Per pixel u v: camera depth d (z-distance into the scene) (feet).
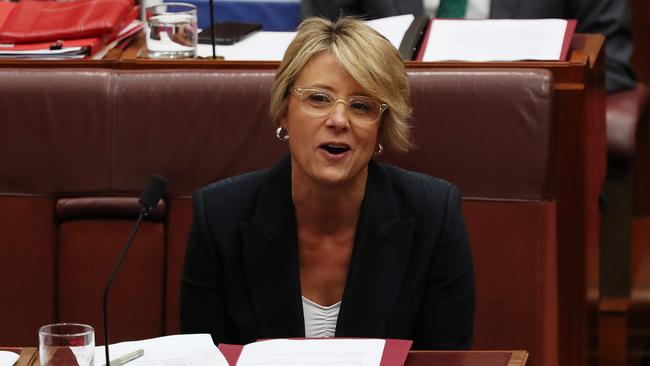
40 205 32.04
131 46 35.63
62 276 32.12
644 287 47.26
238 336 27.12
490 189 31.01
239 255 26.71
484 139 30.86
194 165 31.71
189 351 22.20
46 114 31.78
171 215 31.86
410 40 33.96
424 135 31.09
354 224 26.50
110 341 32.12
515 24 34.42
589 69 32.76
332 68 24.68
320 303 26.81
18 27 35.12
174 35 33.96
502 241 31.07
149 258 31.89
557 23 34.32
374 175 26.73
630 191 45.37
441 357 22.31
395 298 26.37
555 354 31.35
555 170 31.94
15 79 31.83
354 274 26.30
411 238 26.50
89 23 34.96
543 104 30.55
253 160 31.58
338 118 24.49
